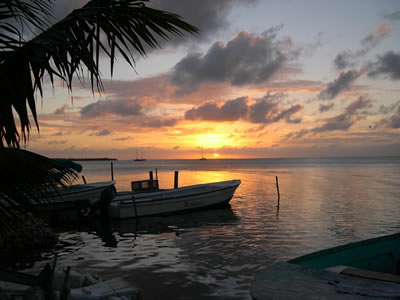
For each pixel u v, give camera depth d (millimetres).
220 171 83938
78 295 4859
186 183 41281
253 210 19000
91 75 3738
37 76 3600
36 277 4512
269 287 3395
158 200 17078
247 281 7559
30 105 3531
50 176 3570
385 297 3074
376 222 14992
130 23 3873
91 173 71312
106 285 5621
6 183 3367
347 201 22859
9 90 3369
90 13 3746
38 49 3377
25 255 9914
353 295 3162
